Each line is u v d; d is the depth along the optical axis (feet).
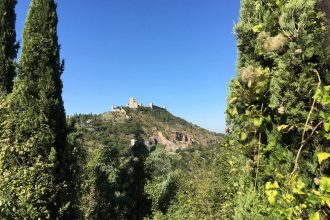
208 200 62.08
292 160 10.67
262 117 10.80
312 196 8.20
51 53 36.40
